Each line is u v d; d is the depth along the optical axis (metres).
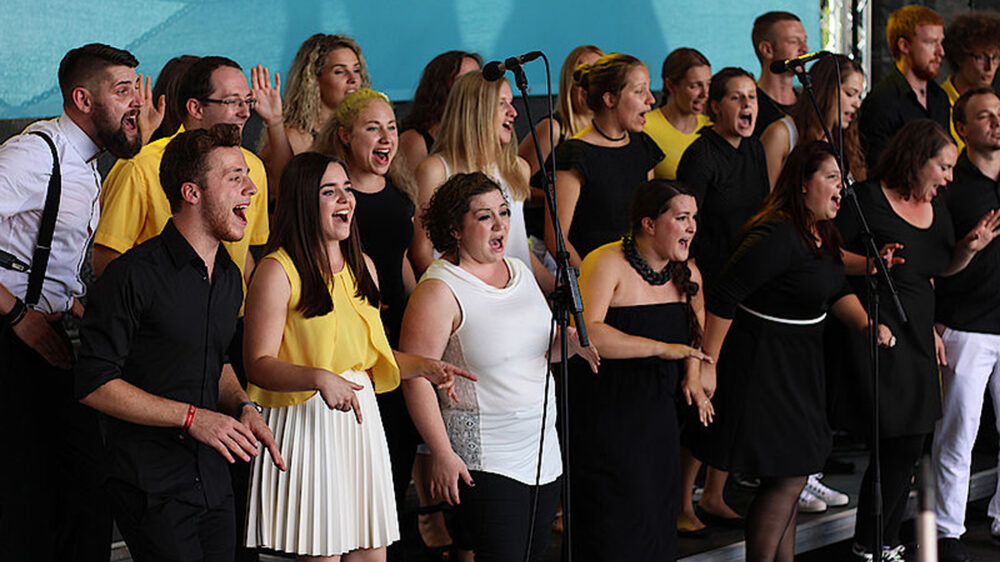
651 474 8.73
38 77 11.55
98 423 7.93
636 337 8.53
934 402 10.54
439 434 7.71
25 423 7.46
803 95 11.74
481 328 7.76
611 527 8.69
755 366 9.45
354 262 7.52
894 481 10.68
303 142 10.66
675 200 8.64
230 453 6.51
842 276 9.59
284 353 7.23
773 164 11.84
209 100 8.46
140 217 7.92
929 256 10.51
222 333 6.86
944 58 18.06
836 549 11.94
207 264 6.77
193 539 6.76
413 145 10.70
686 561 10.30
